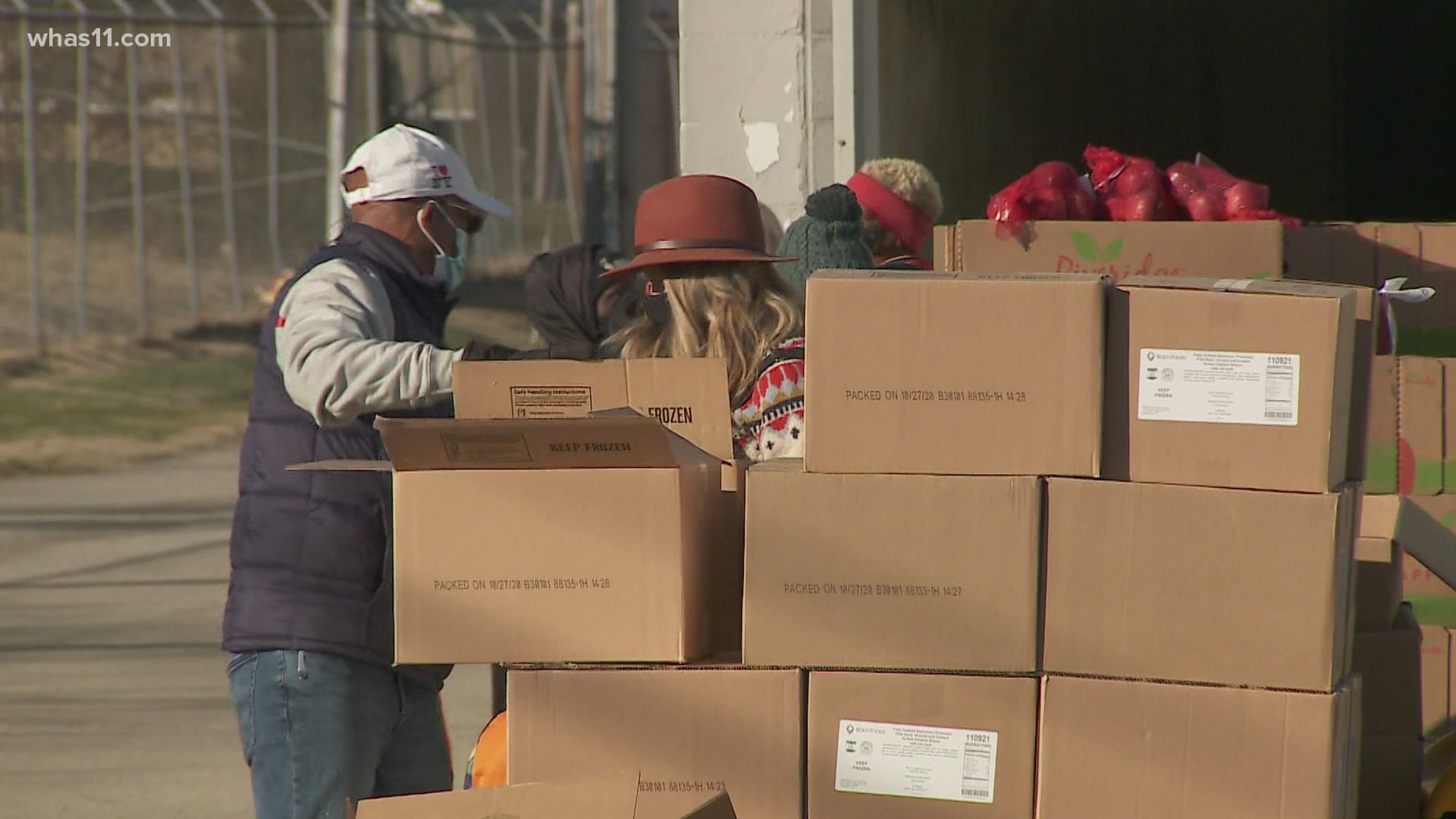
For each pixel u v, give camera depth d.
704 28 20.59
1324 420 8.64
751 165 20.67
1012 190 16.64
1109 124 42.31
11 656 26.94
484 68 106.88
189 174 93.56
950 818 9.10
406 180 11.59
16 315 74.56
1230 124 49.84
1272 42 51.44
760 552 9.23
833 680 9.20
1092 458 8.93
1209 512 8.80
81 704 23.80
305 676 10.82
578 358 10.88
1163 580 8.87
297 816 10.83
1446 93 55.59
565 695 9.36
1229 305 8.78
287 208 94.75
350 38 69.88
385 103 80.69
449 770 12.26
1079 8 39.28
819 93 20.52
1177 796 8.88
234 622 11.01
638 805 9.29
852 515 9.14
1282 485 8.73
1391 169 56.03
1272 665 8.74
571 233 99.44
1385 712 11.82
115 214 90.56
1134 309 8.92
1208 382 8.80
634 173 51.72
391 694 11.34
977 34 30.94
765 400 10.38
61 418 57.47
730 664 9.31
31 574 34.31
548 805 8.52
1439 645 15.34
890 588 9.12
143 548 37.38
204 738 21.97
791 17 20.47
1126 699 8.93
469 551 9.36
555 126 109.31
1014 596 9.01
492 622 9.36
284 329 11.08
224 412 60.59
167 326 74.81
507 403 10.21
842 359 9.13
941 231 18.11
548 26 102.62
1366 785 11.84
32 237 74.06
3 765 20.69
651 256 10.78
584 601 9.31
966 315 9.02
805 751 9.23
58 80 91.75
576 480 9.32
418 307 11.81
